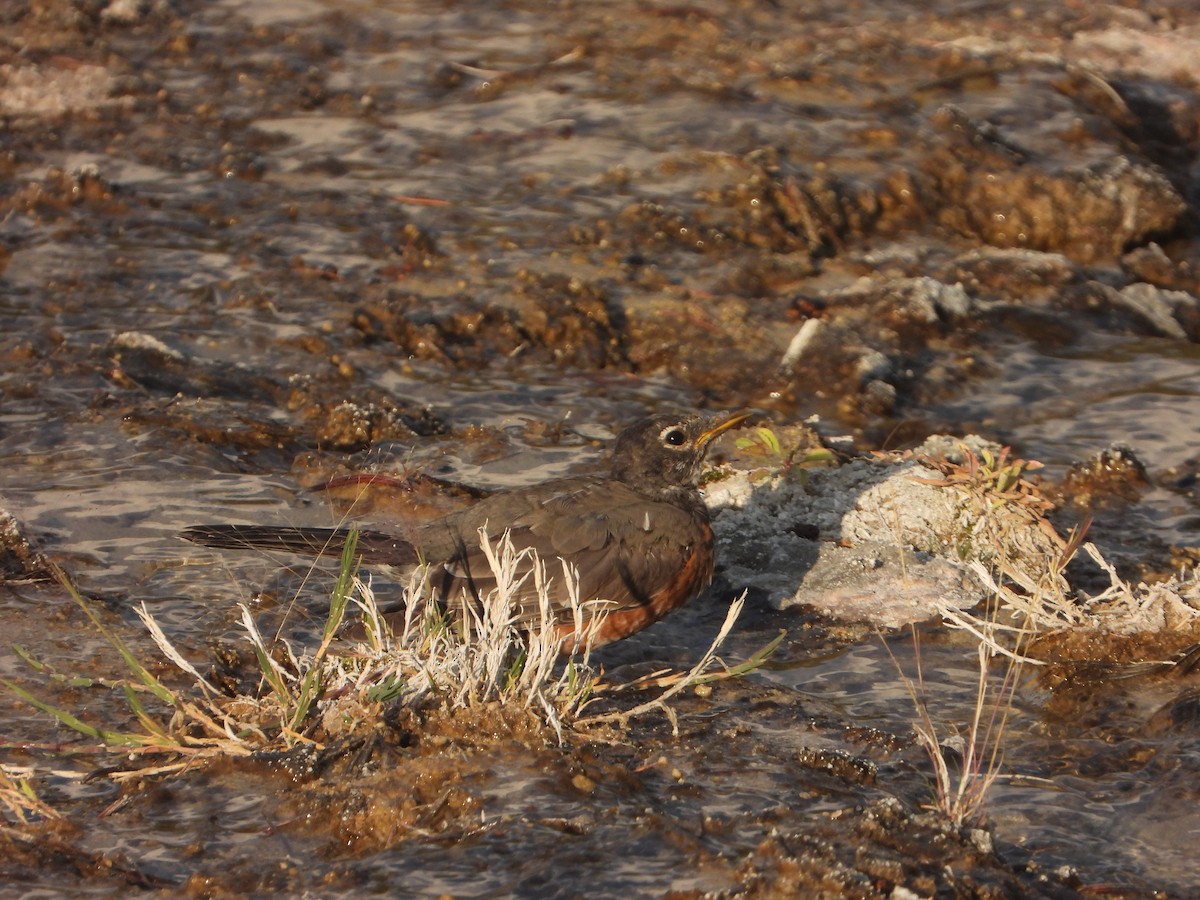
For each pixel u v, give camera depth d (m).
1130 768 13.11
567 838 11.55
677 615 16.86
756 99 31.41
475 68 33.62
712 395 22.89
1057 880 11.16
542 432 21.36
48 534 17.62
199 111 31.52
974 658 15.55
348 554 13.88
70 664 14.62
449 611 14.90
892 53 33.97
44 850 11.47
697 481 17.09
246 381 22.27
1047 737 13.79
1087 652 15.33
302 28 35.97
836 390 22.94
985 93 32.00
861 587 16.95
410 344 23.77
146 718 12.84
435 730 13.08
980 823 11.87
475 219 27.36
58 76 32.59
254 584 16.84
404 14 36.75
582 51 34.09
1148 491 20.05
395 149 30.09
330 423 21.08
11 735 13.34
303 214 27.47
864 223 27.92
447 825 11.80
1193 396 23.20
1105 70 34.22
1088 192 28.48
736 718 14.11
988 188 28.66
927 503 18.22
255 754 12.69
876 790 12.64
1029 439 21.80
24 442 20.05
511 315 24.36
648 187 28.33
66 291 24.75
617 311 24.72
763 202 27.77
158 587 16.59
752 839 11.60
